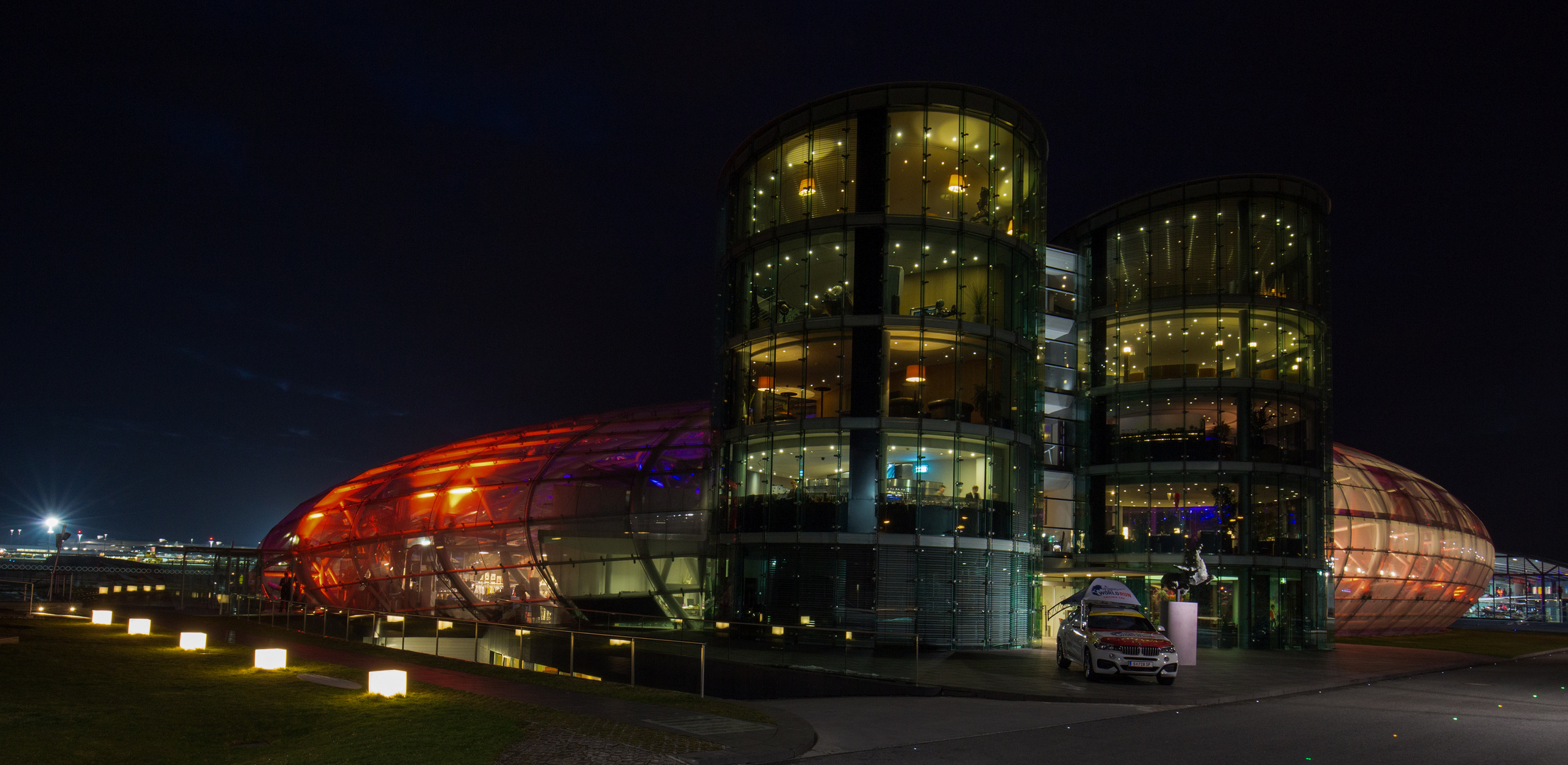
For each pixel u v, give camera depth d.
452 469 43.22
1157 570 35.19
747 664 23.78
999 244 32.47
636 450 40.31
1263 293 36.44
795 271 32.62
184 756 10.99
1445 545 44.09
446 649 25.61
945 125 32.56
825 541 29.77
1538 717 15.18
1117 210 39.81
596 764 9.97
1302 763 11.02
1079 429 39.47
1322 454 36.47
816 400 31.28
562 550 37.53
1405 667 25.31
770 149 34.47
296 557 44.09
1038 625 32.50
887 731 13.16
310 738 11.72
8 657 19.34
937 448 30.52
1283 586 34.94
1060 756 11.30
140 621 27.03
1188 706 16.64
